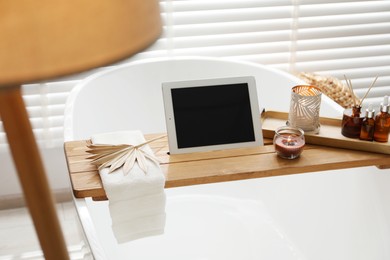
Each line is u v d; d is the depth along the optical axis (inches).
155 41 10.3
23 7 8.9
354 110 59.1
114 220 50.7
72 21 9.1
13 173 91.3
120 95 84.7
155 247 73.9
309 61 98.3
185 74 88.7
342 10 94.9
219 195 85.1
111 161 52.2
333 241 68.4
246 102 59.8
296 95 59.6
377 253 60.7
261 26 92.8
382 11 96.5
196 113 58.4
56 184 95.1
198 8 89.2
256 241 75.9
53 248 13.8
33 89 87.1
